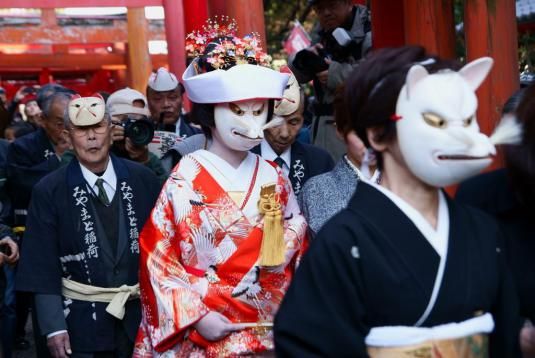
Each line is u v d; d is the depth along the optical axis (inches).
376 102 104.3
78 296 183.8
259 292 158.6
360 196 106.0
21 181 233.9
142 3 475.8
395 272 101.6
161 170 220.7
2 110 269.0
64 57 917.8
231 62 162.6
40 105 245.1
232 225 158.9
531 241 119.0
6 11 737.0
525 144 112.5
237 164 163.6
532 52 385.1
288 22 729.0
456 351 101.9
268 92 158.7
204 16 346.0
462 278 103.0
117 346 185.5
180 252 161.5
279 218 159.5
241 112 159.3
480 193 123.1
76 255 183.6
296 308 104.3
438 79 102.1
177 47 465.1
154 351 163.0
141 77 571.5
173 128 276.2
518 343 110.4
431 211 106.1
